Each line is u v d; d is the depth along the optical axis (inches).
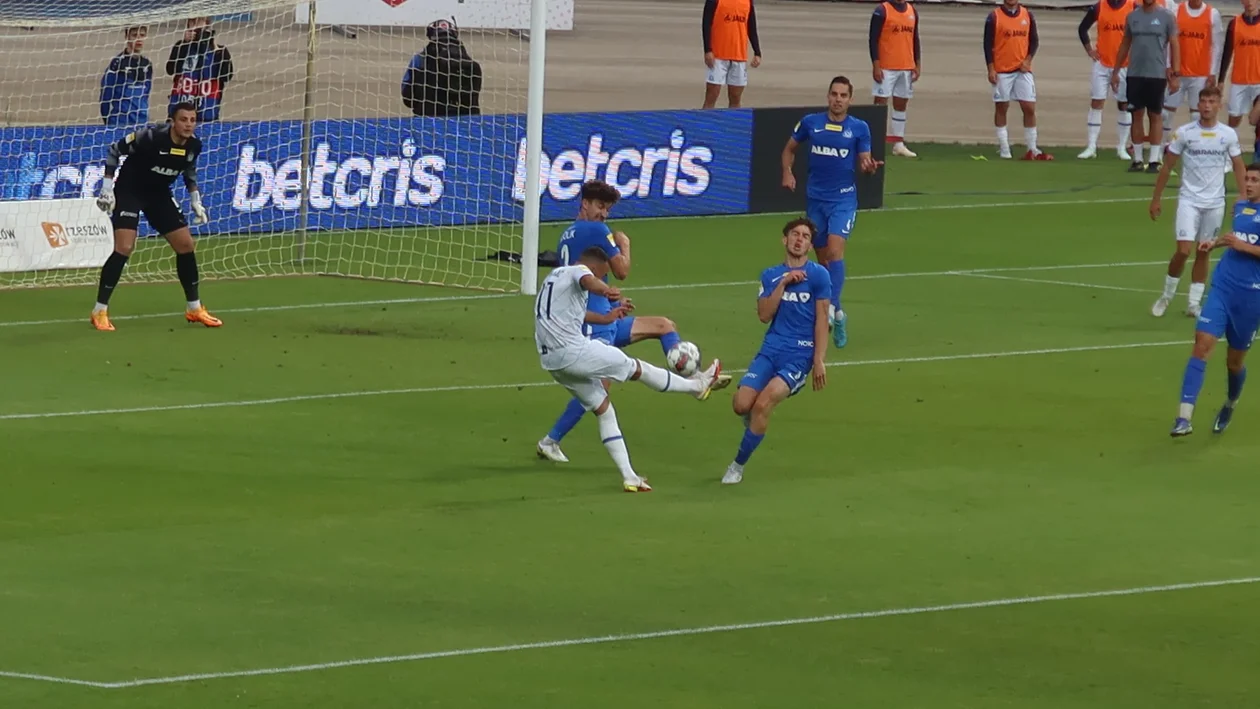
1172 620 1272.1
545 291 1603.1
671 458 1738.4
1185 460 1744.6
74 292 2591.0
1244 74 3964.1
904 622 1259.8
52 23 2891.2
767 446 1784.0
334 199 3110.2
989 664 1177.4
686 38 6574.8
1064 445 1800.0
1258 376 2124.8
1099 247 3097.9
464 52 3390.7
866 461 1729.8
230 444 1750.7
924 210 3454.7
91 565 1368.1
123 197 2301.9
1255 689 1136.8
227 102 4510.3
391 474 1657.2
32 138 2859.3
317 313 2455.7
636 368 1620.3
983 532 1492.4
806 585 1342.3
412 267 2829.7
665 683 1131.3
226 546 1423.5
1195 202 2444.6
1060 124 4724.4
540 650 1190.3
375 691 1109.1
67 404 1902.1
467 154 3193.9
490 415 1891.0
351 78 5073.8
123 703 1082.7
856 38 6530.5
